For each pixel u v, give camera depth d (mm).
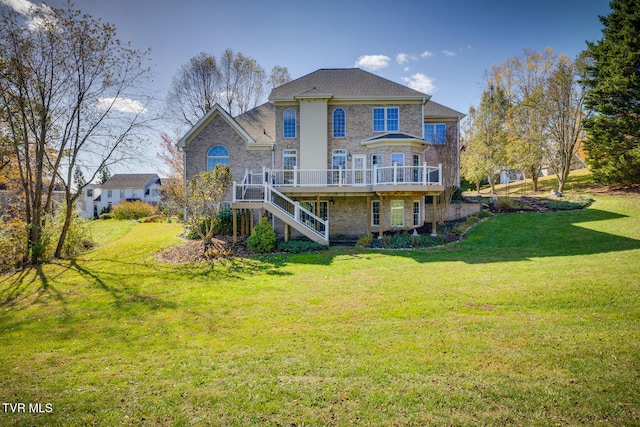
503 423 3912
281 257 14820
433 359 5473
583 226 17156
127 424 4160
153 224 30516
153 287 11094
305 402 4473
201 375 5340
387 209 20828
